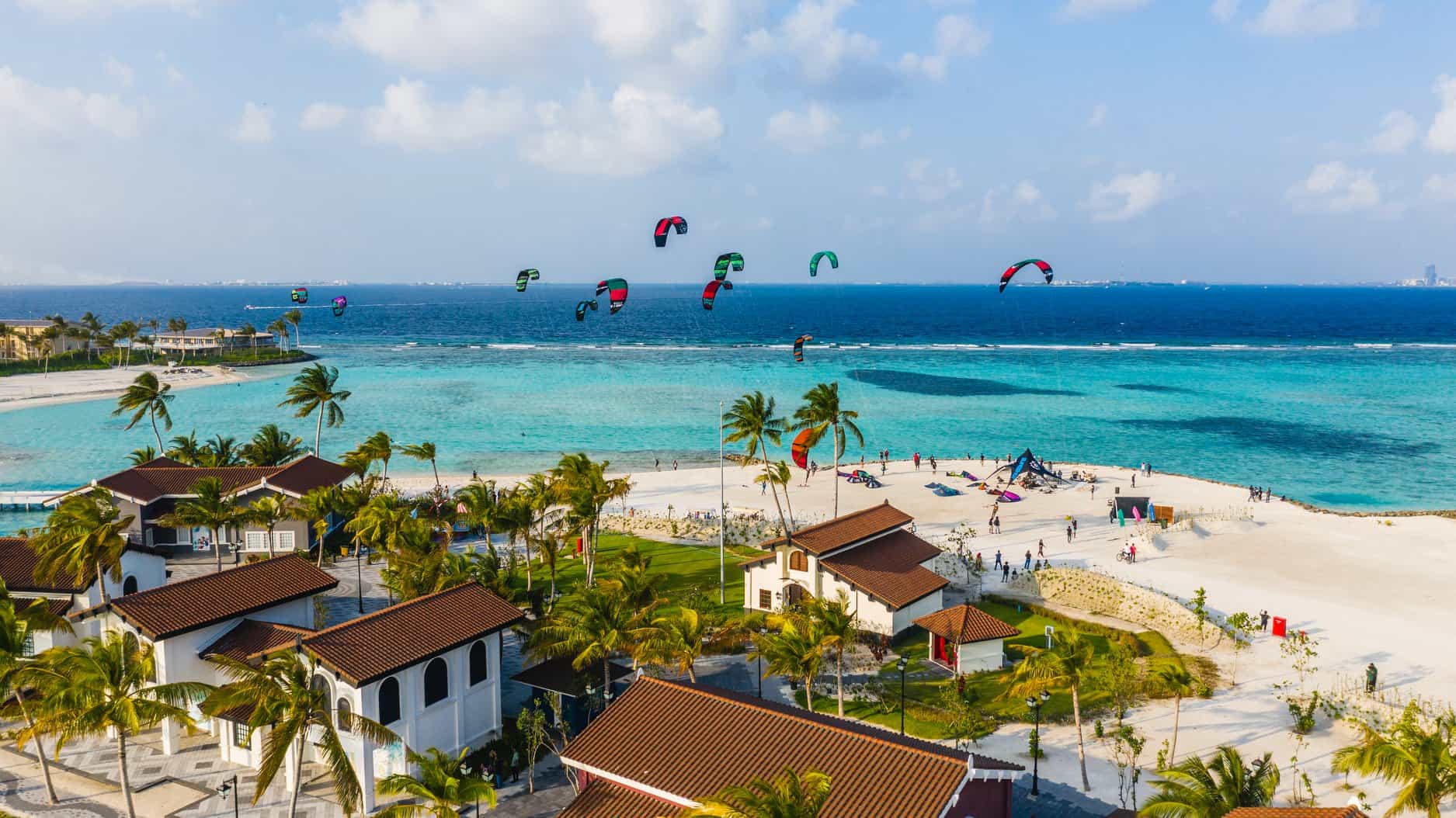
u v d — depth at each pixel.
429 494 102.94
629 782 34.62
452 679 46.09
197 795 42.72
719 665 59.19
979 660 58.03
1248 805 33.41
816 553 63.94
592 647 46.81
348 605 69.88
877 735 36.50
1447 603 69.62
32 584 55.84
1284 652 60.44
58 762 45.69
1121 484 111.75
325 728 35.62
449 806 34.03
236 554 81.88
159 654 45.56
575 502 69.38
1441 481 120.12
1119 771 45.91
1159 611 67.25
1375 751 33.47
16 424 159.12
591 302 68.06
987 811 34.81
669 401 182.25
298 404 177.12
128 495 80.38
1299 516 94.50
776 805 26.48
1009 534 90.62
